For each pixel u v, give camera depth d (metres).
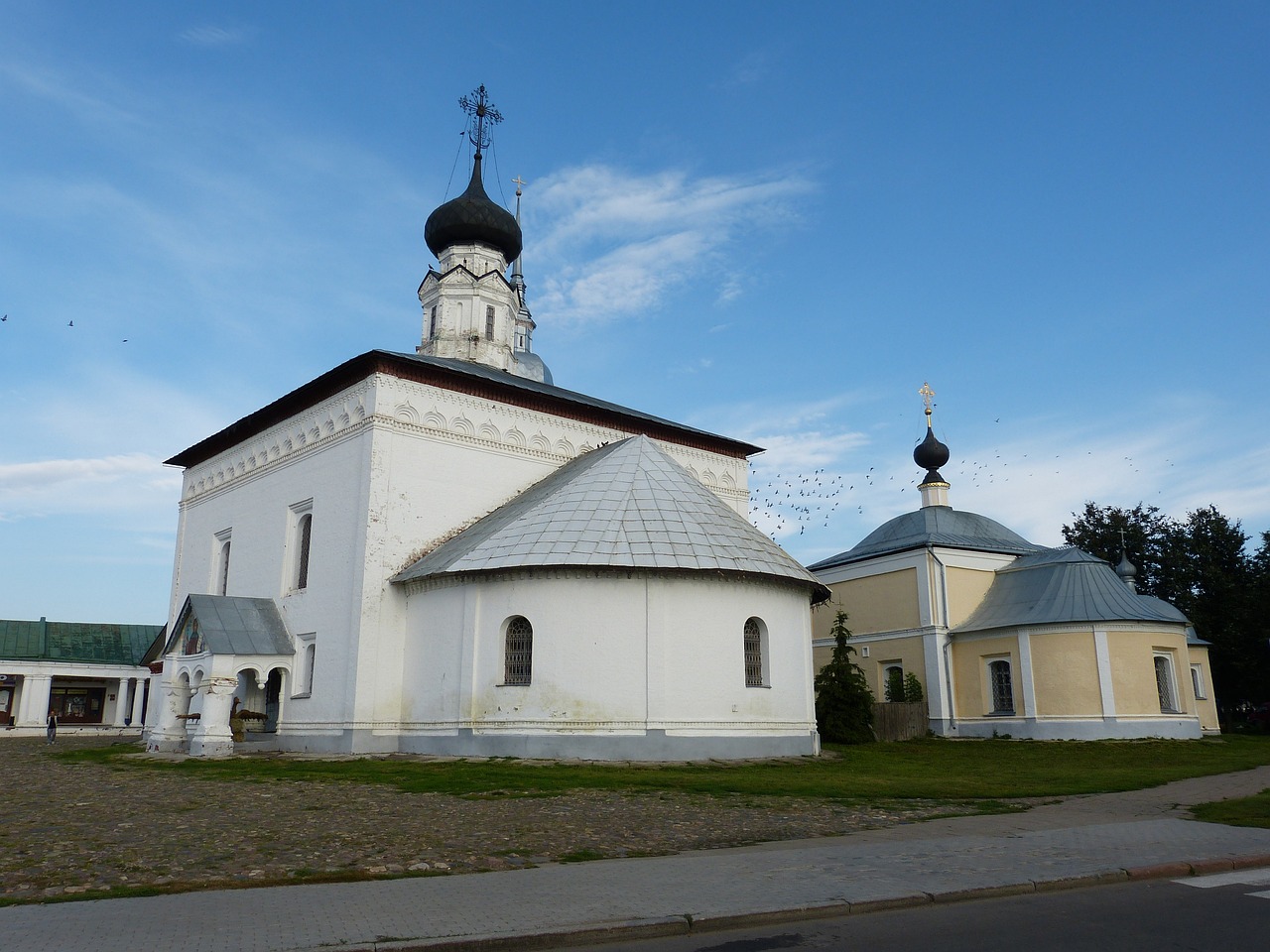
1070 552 39.22
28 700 57.00
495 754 25.34
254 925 8.20
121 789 18.67
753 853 11.95
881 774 22.59
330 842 12.40
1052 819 15.46
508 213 42.25
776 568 27.02
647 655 25.23
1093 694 35.28
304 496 32.84
